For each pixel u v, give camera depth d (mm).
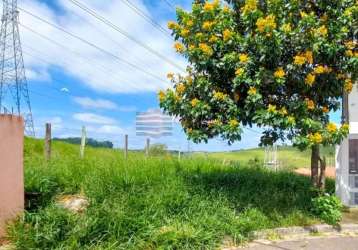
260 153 41594
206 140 8617
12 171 6523
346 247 7641
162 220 7516
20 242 6074
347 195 11469
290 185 11367
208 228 7504
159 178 9344
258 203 9328
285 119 7945
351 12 8539
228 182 10578
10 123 6508
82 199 7867
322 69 8266
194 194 8875
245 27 8711
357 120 11469
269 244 7637
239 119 8523
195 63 8727
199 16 8797
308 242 7902
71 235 6305
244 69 8172
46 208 7062
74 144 19812
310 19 8133
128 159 11875
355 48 8812
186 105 8734
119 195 7984
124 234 6648
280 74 7992
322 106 9336
